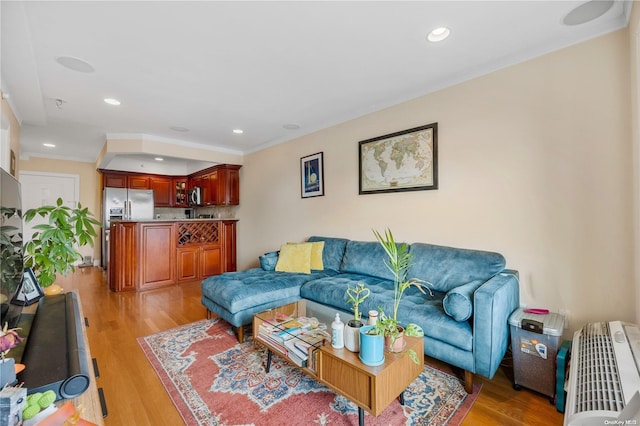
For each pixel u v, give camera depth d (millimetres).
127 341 2475
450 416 1549
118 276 4035
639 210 1603
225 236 5164
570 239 1986
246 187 5242
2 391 765
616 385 1037
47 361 1073
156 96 2879
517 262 2209
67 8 1627
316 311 2322
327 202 3734
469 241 2467
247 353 2266
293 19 1760
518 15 1739
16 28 1714
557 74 2037
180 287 4340
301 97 2951
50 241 2295
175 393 1760
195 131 4098
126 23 1774
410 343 1590
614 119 1825
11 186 1484
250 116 3484
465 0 1615
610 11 1725
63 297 1972
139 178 6277
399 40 1986
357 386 1372
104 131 4047
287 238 4352
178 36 1917
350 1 1611
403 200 2932
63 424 764
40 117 3318
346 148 3494
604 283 1860
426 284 2422
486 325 1657
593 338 1485
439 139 2668
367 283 2594
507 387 1811
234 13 1699
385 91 2809
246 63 2277
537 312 1918
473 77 2449
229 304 2430
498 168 2309
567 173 1999
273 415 1565
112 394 1752
